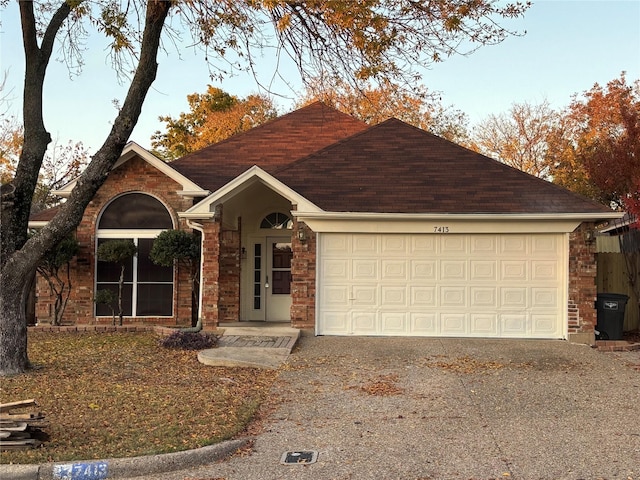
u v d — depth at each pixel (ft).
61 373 32.58
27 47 34.06
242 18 33.42
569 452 20.92
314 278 46.16
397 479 18.75
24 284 32.81
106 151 33.22
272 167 56.34
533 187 48.03
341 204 46.24
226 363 35.83
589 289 44.83
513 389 30.45
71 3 32.09
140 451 20.26
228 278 53.47
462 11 30.12
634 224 46.96
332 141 60.59
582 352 40.42
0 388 28.84
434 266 46.21
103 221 52.75
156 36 33.19
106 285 52.54
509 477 18.72
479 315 45.88
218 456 20.86
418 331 46.06
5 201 32.55
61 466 18.84
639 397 28.84
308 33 32.48
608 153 58.39
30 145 33.96
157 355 38.55
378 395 29.45
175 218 52.26
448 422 24.85
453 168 50.57
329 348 41.27
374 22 30.14
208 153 58.90
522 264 45.78
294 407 27.40
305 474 19.27
